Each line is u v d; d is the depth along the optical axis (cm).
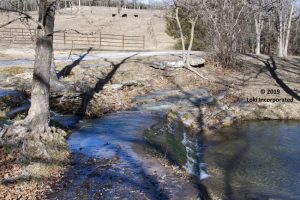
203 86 2459
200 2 2780
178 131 1706
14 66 2359
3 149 1131
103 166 1108
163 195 954
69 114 1702
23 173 1020
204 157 1522
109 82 2250
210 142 1720
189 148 1576
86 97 1895
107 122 1592
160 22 5669
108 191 960
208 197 1105
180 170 1149
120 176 1046
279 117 2203
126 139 1354
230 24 2819
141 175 1059
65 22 5328
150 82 2395
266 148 1666
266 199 1173
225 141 1745
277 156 1567
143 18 5897
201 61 2780
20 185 962
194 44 3947
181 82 2488
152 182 1023
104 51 3469
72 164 1120
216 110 2102
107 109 1812
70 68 2389
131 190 970
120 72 2461
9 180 980
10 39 3731
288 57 3797
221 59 2912
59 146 1224
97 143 1303
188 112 1962
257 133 1897
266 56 3691
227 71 2844
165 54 3197
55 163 1103
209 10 2812
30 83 2020
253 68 3053
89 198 923
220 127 1950
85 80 2188
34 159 1107
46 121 1252
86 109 1750
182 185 1025
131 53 3312
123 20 5766
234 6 2962
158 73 2555
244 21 3058
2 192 919
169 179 1054
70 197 926
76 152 1214
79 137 1366
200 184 1165
